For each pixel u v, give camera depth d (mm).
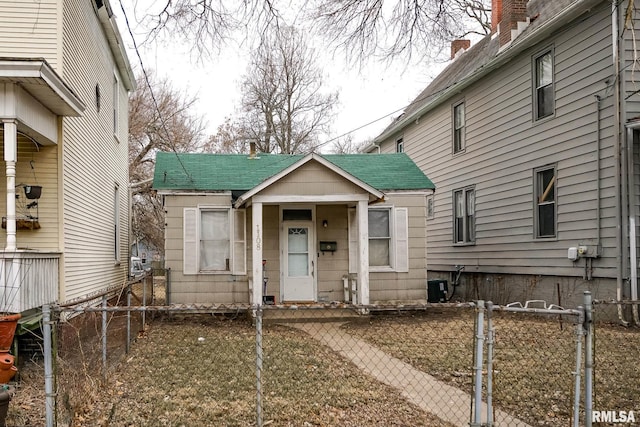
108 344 9500
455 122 18422
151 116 29703
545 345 8969
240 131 33469
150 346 9320
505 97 15266
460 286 17906
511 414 5664
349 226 14359
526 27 15438
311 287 14164
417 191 14484
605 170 11430
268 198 12453
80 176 11148
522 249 14305
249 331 11227
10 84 8023
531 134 14023
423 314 13938
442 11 8930
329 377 7109
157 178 13977
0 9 9156
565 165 12688
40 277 8445
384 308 5129
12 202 8047
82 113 10422
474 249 16922
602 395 6227
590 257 11742
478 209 16703
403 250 14406
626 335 9750
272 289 13984
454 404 6000
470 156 17266
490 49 17891
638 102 11008
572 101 12492
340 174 12602
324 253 14320
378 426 5270
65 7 9578
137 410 5629
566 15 12242
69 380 5941
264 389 6473
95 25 12727
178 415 5480
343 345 9461
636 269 10820
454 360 8094
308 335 10688
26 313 8266
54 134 9555
